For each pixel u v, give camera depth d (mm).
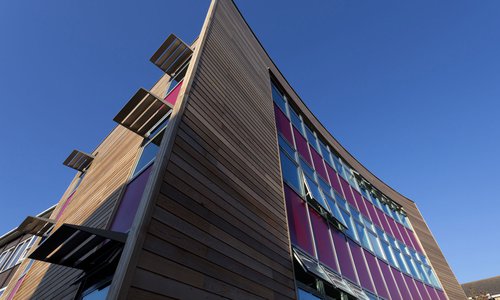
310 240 6660
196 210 3607
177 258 3043
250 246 4277
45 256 3635
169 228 3131
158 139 5266
